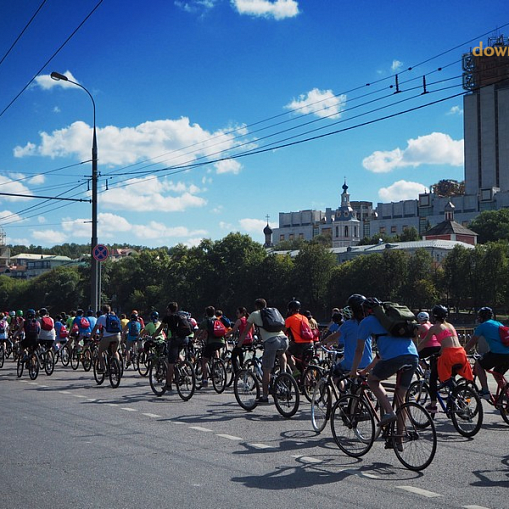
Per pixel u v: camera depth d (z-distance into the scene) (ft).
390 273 328.29
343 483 23.27
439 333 35.09
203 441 30.83
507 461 27.17
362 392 27.40
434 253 420.77
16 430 33.65
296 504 20.65
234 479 23.70
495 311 318.45
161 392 47.83
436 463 26.71
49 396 48.42
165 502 20.79
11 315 100.68
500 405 37.01
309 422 36.60
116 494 21.67
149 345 64.54
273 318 39.68
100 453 28.02
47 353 66.23
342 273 344.08
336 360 43.88
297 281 350.23
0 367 78.28
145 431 33.47
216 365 50.90
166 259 440.04
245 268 359.25
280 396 38.55
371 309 26.99
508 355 36.50
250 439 31.40
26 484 22.95
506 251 323.98
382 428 26.55
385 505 20.59
